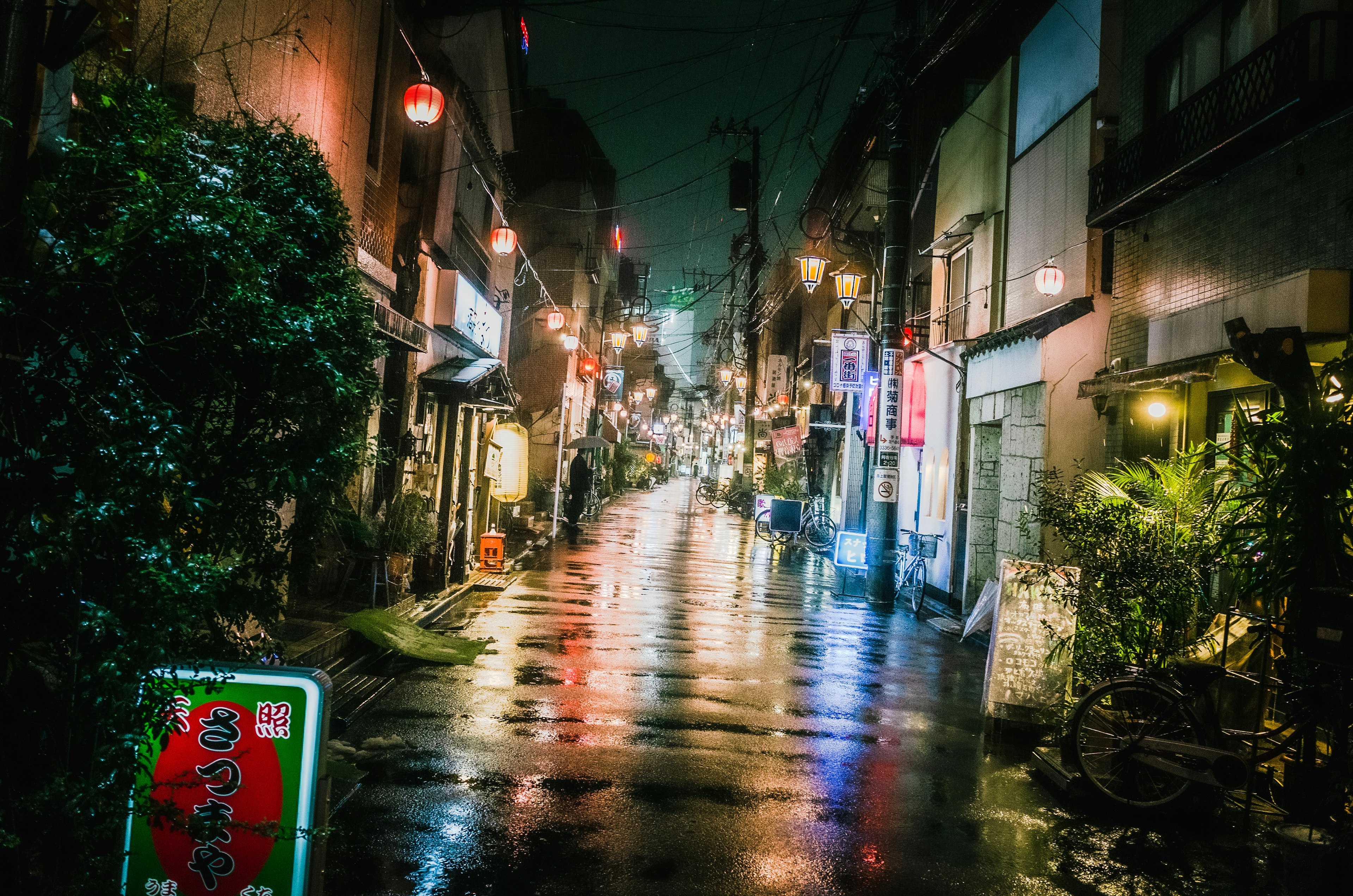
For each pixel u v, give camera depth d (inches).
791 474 1444.4
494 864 197.0
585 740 294.5
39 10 122.1
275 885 129.8
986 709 337.4
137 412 110.1
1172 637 293.0
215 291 127.6
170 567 111.8
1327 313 299.7
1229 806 265.7
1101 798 257.9
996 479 683.4
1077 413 517.3
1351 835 203.6
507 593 611.8
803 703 366.9
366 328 173.0
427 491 593.3
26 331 116.1
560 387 1385.3
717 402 3120.1
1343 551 231.3
